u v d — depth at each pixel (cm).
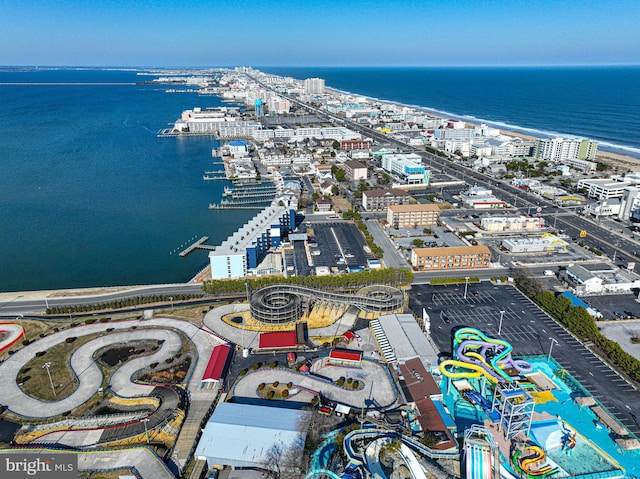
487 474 10912
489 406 13650
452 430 12731
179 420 13138
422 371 14838
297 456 11312
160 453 12019
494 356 15725
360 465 11381
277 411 12825
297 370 15338
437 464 11669
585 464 11775
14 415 13425
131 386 14688
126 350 16638
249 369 15500
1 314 19450
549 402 13975
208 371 15012
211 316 18775
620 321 18288
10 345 17050
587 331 16888
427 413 13138
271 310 18125
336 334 17588
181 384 14700
